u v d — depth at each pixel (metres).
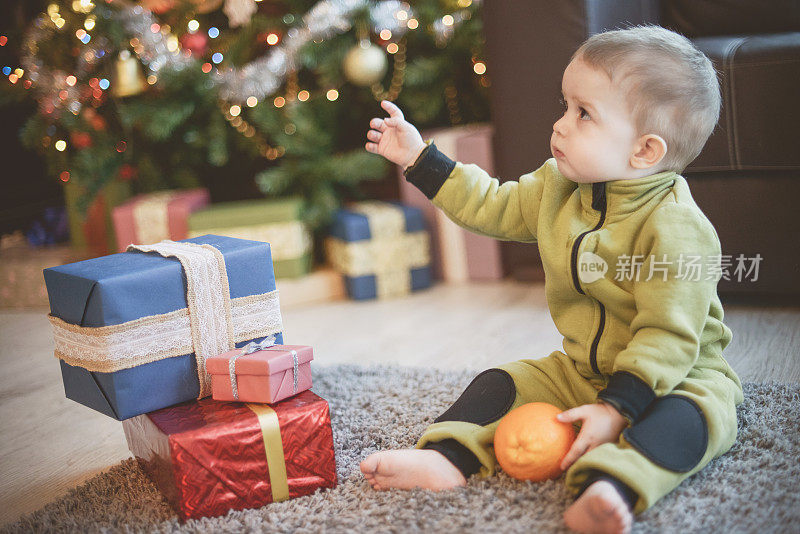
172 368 1.09
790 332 1.52
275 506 1.02
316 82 2.32
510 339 1.67
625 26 1.84
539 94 1.83
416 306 2.01
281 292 2.11
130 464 1.20
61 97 2.15
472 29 2.15
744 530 0.87
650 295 0.98
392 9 2.12
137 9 2.09
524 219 1.18
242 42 2.16
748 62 1.53
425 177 1.22
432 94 2.23
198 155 2.40
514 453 0.99
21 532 1.02
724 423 0.99
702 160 1.61
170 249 1.14
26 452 1.33
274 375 1.05
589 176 1.05
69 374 1.14
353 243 2.09
